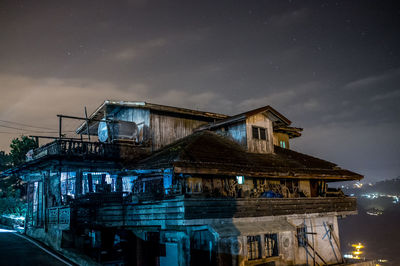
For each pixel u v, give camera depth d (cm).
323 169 2605
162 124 2548
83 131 3022
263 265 1961
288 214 2158
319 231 2383
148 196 1845
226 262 1719
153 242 2036
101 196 1931
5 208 3456
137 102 2428
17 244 1975
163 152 2227
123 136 2373
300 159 2739
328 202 2466
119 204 1961
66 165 2047
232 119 2488
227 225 1781
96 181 2305
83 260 1536
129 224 1923
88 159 2077
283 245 2003
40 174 2416
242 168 1998
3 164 3797
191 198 1672
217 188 2027
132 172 2086
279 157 2588
